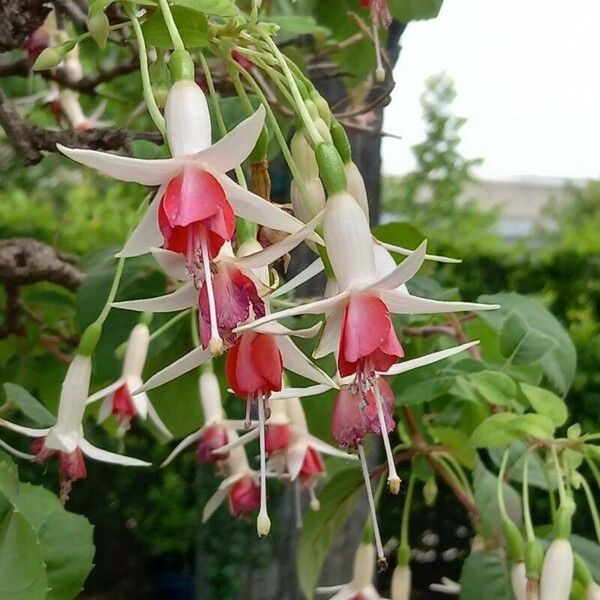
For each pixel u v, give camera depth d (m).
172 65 0.18
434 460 0.34
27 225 0.98
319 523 0.35
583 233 1.13
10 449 0.27
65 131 0.30
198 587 0.67
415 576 1.06
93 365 0.35
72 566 0.24
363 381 0.17
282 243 0.18
